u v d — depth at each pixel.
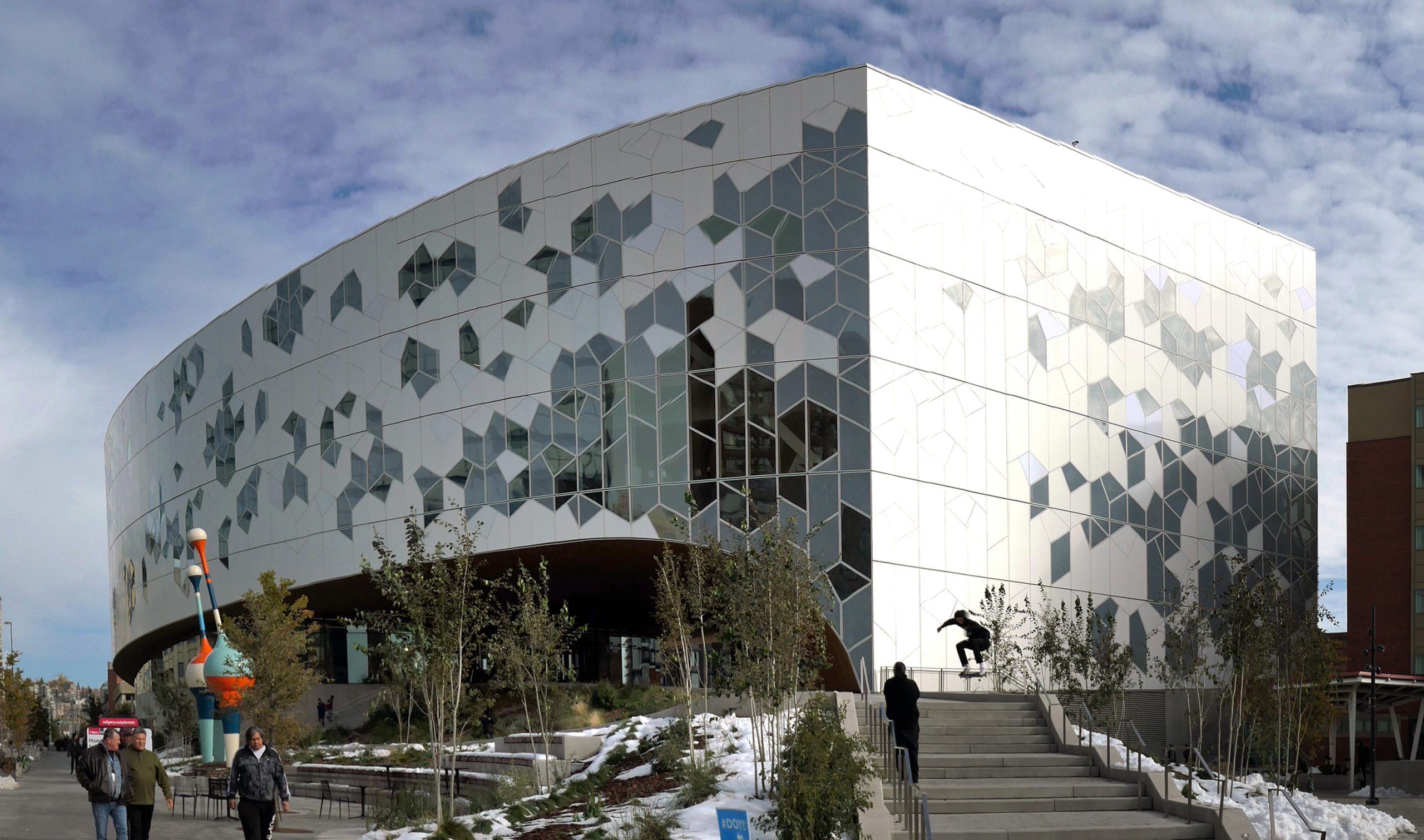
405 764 33.28
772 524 23.27
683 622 26.17
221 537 56.78
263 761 17.16
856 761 16.36
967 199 40.34
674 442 39.19
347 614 57.41
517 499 42.22
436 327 45.72
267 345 54.12
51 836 21.20
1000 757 20.72
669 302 39.91
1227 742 36.38
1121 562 43.22
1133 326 45.16
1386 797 36.91
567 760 26.53
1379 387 62.03
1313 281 53.31
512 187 43.91
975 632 31.06
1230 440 48.34
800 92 38.94
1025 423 40.88
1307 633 30.69
